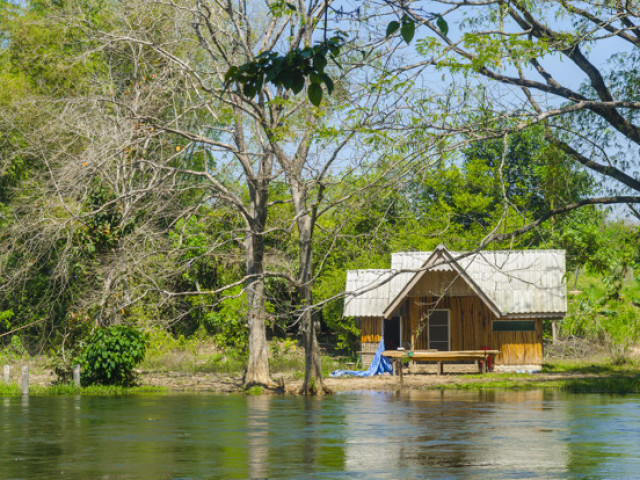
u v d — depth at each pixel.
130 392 26.95
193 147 33.28
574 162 23.38
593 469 9.46
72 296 32.16
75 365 27.64
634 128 23.47
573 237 24.23
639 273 17.45
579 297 18.05
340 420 16.14
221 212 30.02
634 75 24.50
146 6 27.56
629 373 33.84
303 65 6.55
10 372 33.38
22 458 10.67
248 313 28.11
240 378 32.44
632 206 22.88
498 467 9.64
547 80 24.23
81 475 9.20
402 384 28.86
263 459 10.47
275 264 30.78
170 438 13.04
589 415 16.97
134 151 27.28
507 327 36.72
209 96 28.39
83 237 28.62
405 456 10.66
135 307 32.47
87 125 28.80
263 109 23.91
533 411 17.97
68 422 16.02
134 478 8.98
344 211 23.44
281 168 25.97
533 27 22.53
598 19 22.12
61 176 27.84
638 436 12.99
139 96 28.81
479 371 35.94
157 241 30.59
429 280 36.97
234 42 25.09
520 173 32.88
